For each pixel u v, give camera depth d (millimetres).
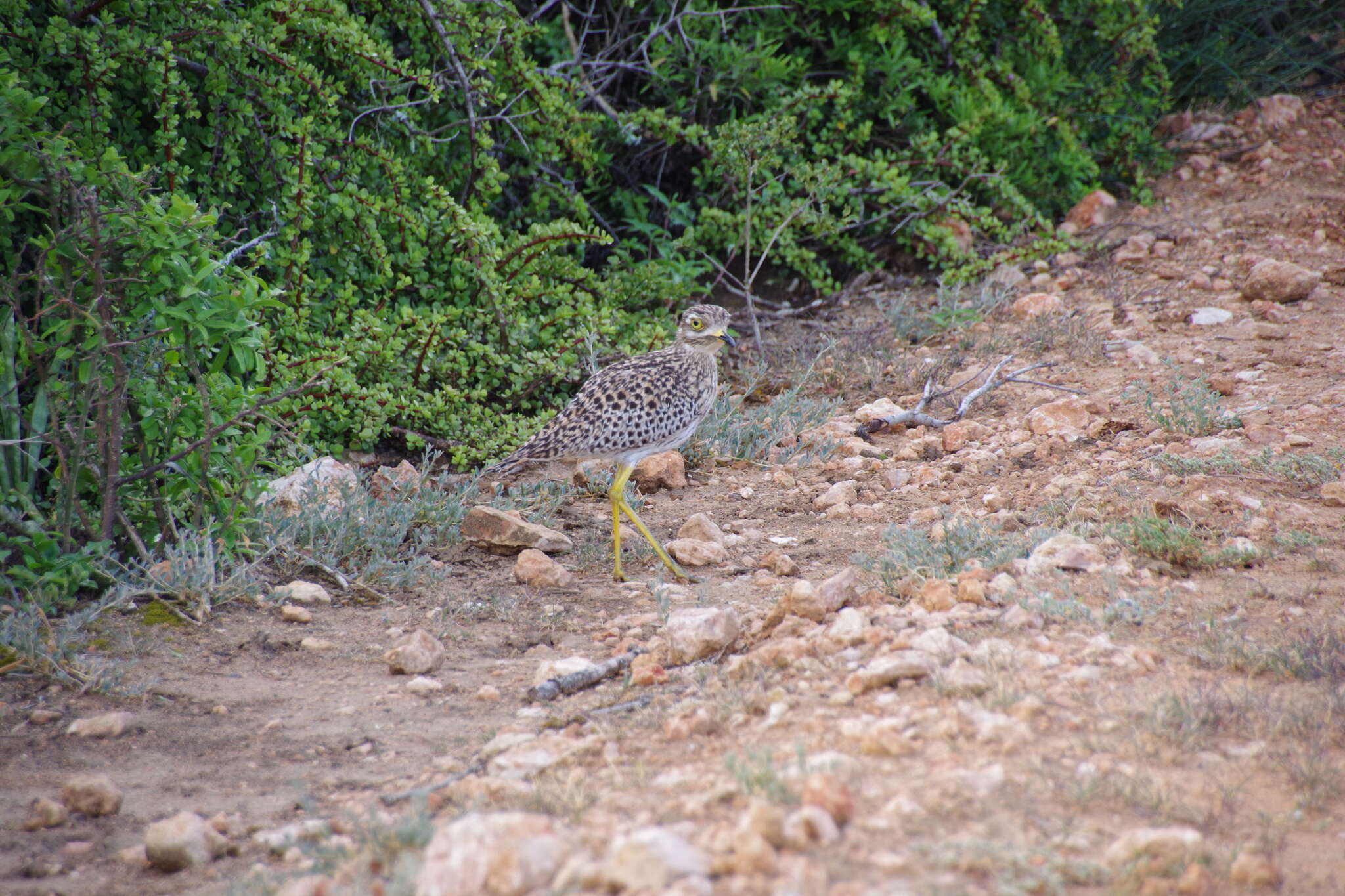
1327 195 20016
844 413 14594
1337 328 15141
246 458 9867
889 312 17094
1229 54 24297
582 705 7613
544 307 15258
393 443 14062
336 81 14492
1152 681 6953
